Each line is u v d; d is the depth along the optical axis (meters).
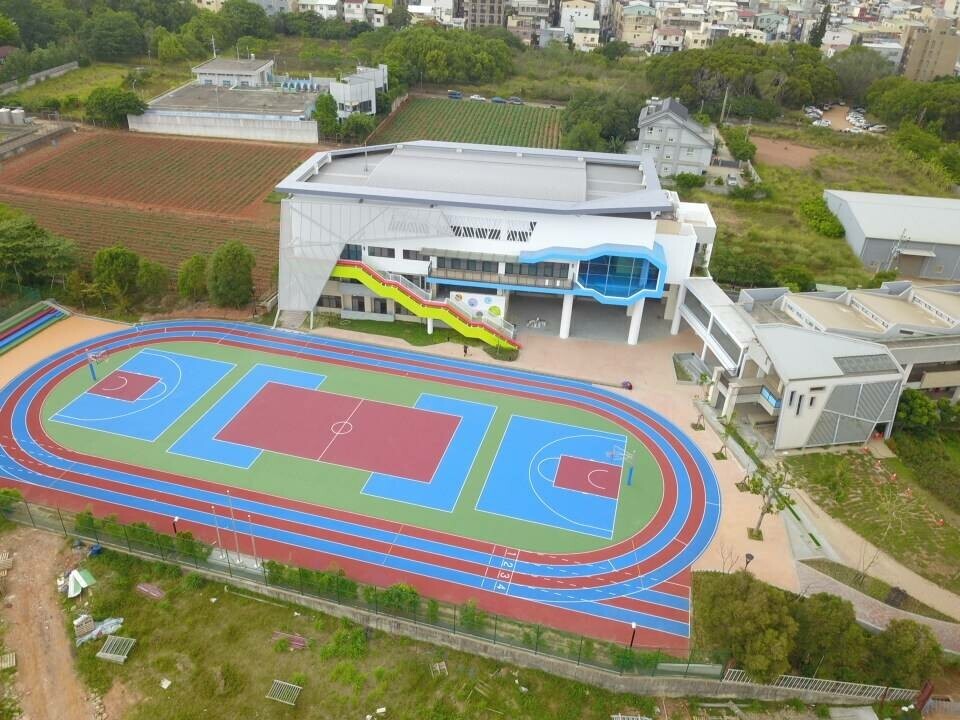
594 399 65.88
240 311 78.06
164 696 38.47
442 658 41.38
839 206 104.81
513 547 48.94
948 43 199.00
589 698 39.66
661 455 58.88
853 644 38.88
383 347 72.75
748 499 54.44
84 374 66.25
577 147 126.69
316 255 72.38
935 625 44.56
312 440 58.72
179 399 63.28
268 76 161.12
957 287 73.75
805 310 68.94
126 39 173.12
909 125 145.50
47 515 49.75
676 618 43.94
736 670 39.28
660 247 71.69
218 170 118.00
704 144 123.12
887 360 58.94
